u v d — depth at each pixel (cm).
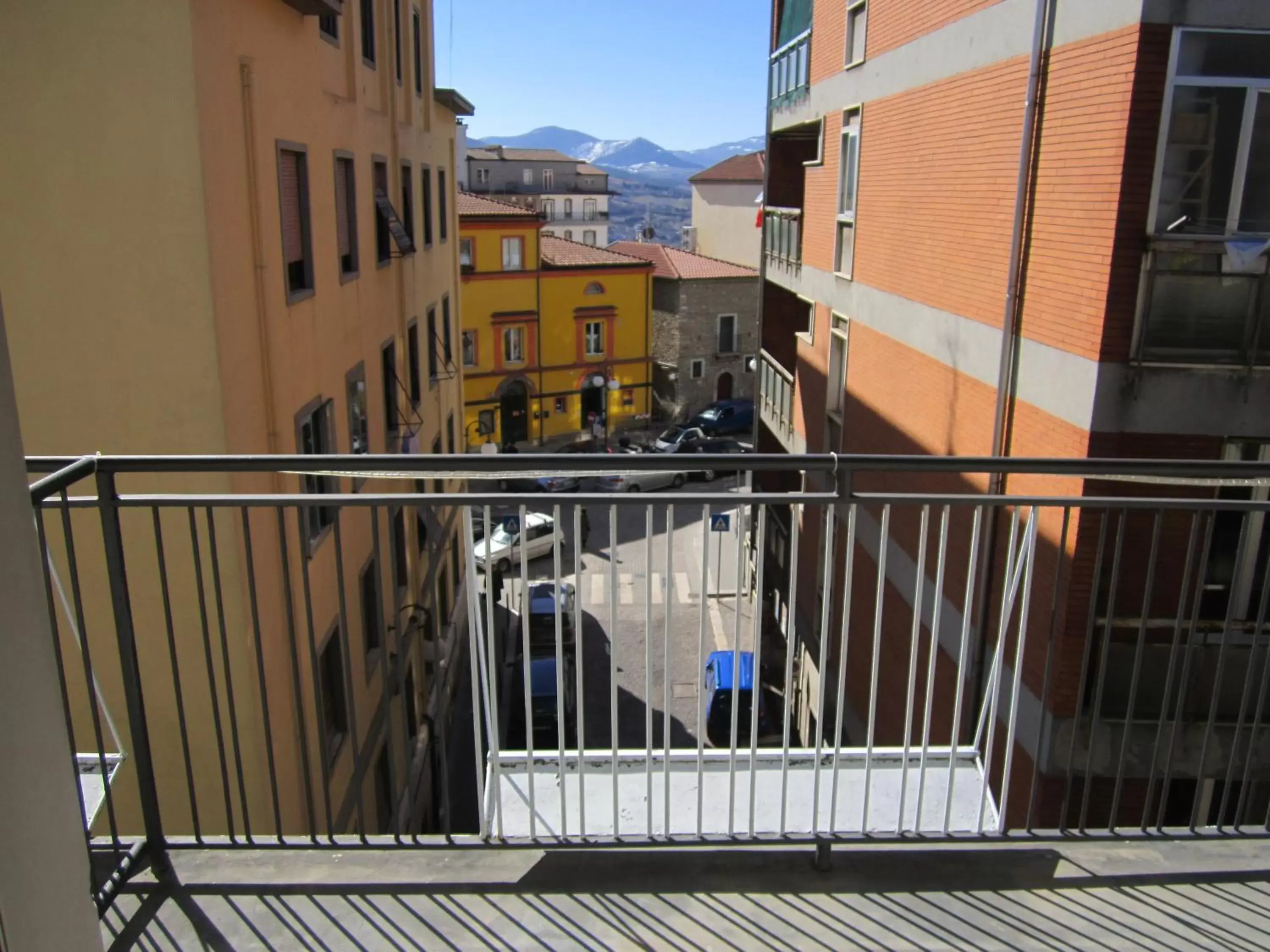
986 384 870
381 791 1181
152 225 693
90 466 276
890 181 1134
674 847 312
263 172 823
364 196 1252
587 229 7731
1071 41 723
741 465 286
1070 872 311
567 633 1900
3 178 677
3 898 150
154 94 675
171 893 294
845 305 1330
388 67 1434
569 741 1562
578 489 2967
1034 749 760
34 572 160
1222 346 677
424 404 1777
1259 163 650
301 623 886
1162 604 724
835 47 1367
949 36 950
